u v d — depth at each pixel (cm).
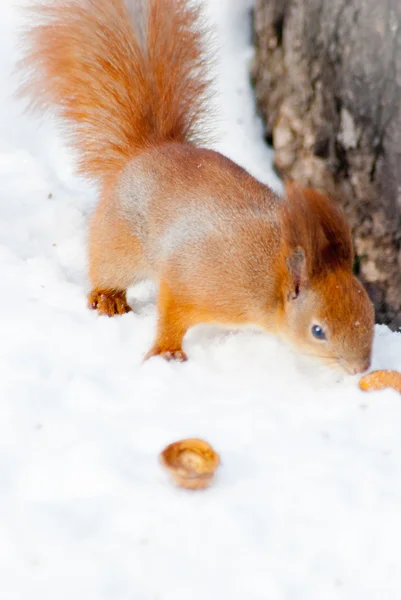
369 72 898
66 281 939
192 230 802
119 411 686
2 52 1248
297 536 550
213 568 517
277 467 621
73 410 682
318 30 955
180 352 819
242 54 1142
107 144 944
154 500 572
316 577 519
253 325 806
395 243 962
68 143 996
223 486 595
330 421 694
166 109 940
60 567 509
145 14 932
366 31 884
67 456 612
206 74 985
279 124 1063
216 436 657
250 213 796
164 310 813
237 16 1145
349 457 639
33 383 716
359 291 734
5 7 1323
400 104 885
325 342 734
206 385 755
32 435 638
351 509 579
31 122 1199
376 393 729
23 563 510
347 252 753
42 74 988
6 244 998
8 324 815
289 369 795
